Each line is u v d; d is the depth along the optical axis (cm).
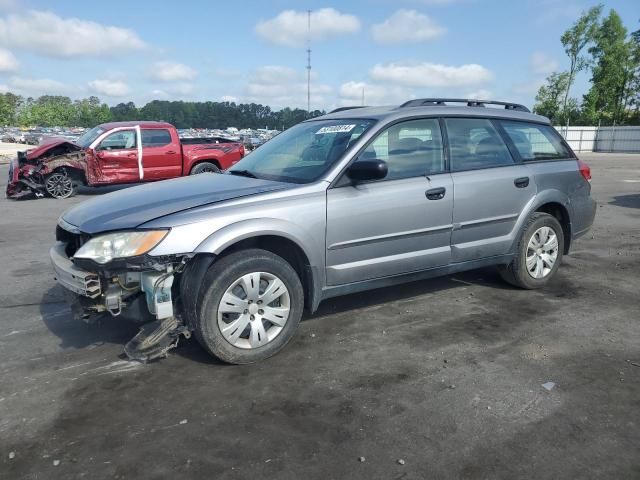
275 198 381
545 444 281
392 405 320
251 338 371
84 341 418
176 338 363
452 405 320
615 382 348
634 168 2338
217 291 354
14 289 557
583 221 569
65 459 271
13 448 280
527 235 515
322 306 492
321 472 259
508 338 420
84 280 344
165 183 450
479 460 268
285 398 329
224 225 357
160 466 265
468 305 494
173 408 318
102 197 429
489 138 501
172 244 341
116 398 330
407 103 485
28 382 352
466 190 465
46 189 1283
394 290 538
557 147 557
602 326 444
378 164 388
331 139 444
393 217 425
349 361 380
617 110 5091
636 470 260
